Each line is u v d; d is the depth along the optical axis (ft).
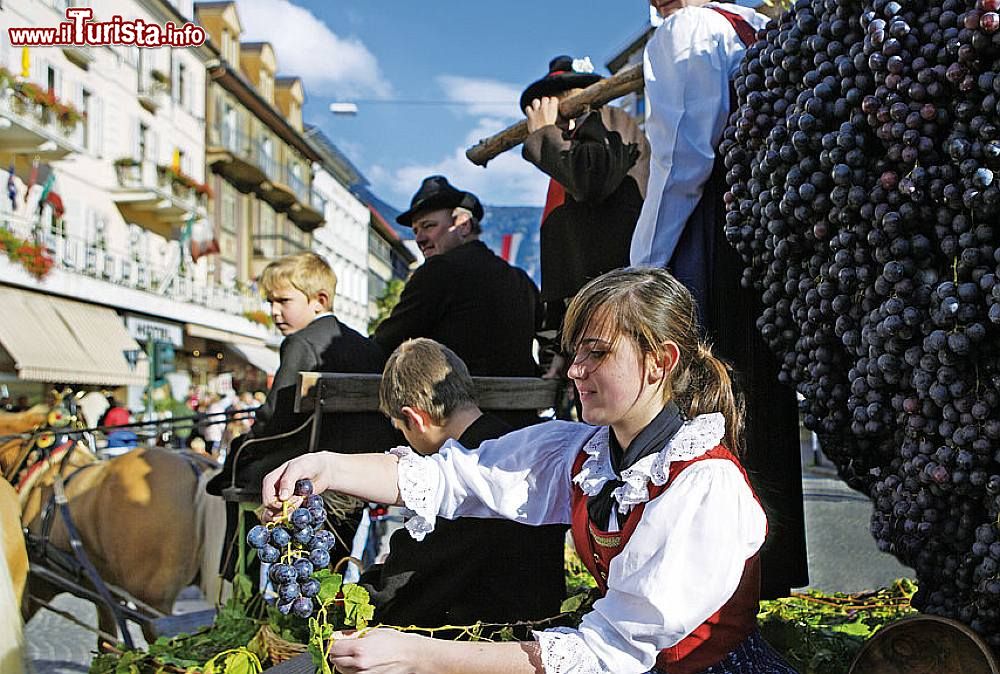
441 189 14.57
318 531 6.36
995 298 5.71
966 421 6.00
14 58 64.23
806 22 7.14
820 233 6.88
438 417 8.73
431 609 8.48
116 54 80.79
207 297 96.37
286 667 7.78
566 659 5.44
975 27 5.75
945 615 6.55
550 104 10.26
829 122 6.82
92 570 15.24
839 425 7.26
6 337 56.03
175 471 16.19
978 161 5.92
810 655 8.46
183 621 17.08
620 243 10.32
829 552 23.65
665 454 5.81
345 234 174.91
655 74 8.97
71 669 17.40
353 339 12.45
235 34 119.65
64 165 72.13
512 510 7.04
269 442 11.41
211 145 104.88
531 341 13.82
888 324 6.24
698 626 5.63
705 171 8.60
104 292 71.26
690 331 6.06
